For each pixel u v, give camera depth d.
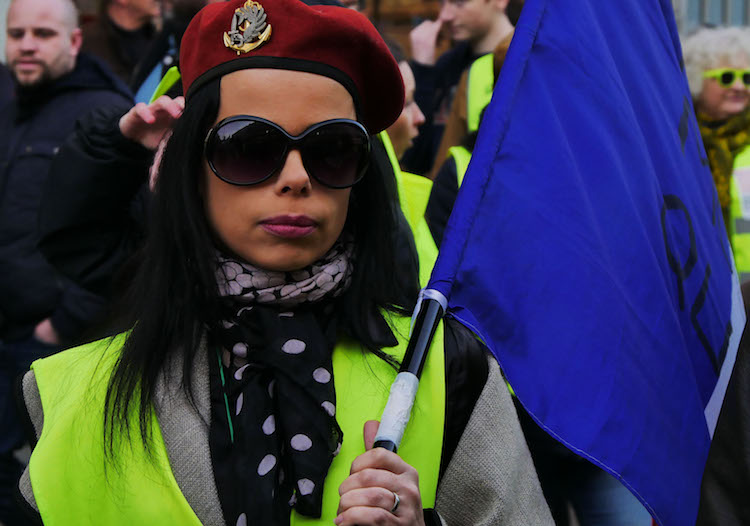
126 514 2.38
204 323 2.49
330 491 2.40
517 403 4.15
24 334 4.90
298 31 2.37
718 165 5.93
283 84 2.36
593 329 2.78
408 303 2.71
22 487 2.47
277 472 2.39
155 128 3.54
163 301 2.50
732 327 3.31
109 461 2.41
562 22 3.03
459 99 5.42
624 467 2.74
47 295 4.84
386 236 2.61
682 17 10.10
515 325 2.71
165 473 2.38
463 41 6.07
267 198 2.38
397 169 3.31
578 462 4.24
